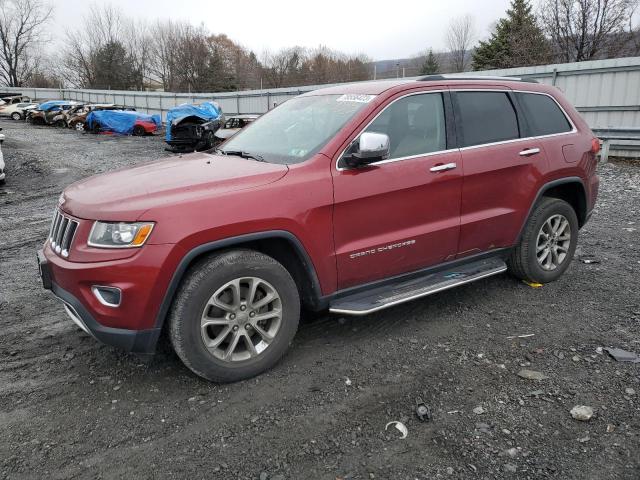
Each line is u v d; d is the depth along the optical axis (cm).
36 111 3706
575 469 238
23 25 8038
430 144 384
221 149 419
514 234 439
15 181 1336
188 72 7262
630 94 1338
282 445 261
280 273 321
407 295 369
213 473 242
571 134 475
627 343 358
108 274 278
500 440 259
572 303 432
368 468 242
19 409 297
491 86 430
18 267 589
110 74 7550
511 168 421
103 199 297
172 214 284
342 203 335
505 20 4131
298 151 352
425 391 305
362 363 340
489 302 438
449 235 392
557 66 1452
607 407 284
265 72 6925
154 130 3064
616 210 776
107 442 266
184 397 306
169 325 298
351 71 6619
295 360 346
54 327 412
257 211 304
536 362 336
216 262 298
